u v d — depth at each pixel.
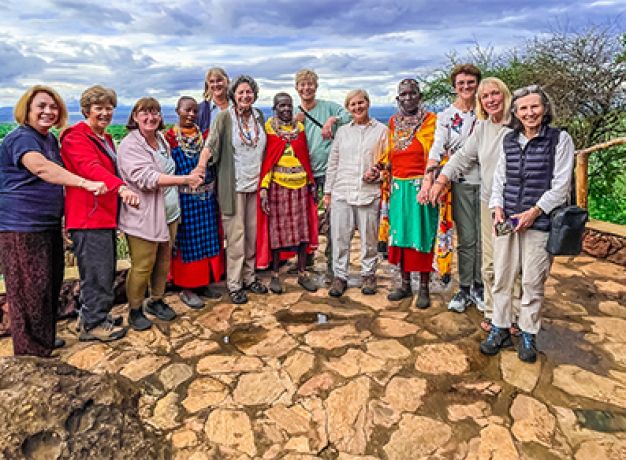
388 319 3.63
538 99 2.66
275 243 4.01
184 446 2.35
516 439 2.38
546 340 3.29
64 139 3.04
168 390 2.80
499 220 2.88
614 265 4.76
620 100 6.74
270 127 3.90
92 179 2.96
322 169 4.47
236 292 4.00
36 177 2.86
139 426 2.31
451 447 2.34
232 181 3.77
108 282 3.32
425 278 3.80
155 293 3.69
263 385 2.83
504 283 3.02
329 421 2.53
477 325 3.50
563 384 2.79
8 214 2.84
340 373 2.93
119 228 3.34
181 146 3.67
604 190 6.81
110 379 2.39
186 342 3.34
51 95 2.85
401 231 3.66
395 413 2.58
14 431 1.98
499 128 3.05
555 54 7.05
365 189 3.86
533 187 2.76
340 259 4.09
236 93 3.67
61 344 3.30
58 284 3.19
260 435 2.43
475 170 3.43
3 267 2.91
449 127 3.45
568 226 2.62
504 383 2.81
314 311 3.81
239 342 3.34
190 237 3.80
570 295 4.04
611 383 2.80
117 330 3.42
